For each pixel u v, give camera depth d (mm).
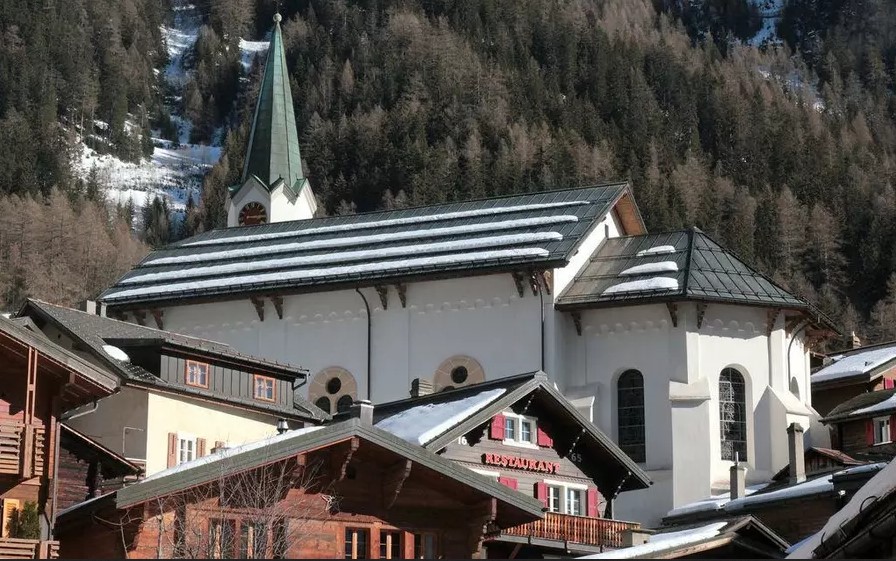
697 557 54188
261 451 48375
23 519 50531
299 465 49250
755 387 98188
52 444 52719
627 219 107250
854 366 111500
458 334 99125
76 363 52781
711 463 95500
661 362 97125
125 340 73625
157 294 105000
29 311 74000
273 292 102438
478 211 107875
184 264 109500
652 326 97688
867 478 75312
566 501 69562
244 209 136375
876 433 92875
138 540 46844
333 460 50375
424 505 52781
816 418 96938
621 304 97375
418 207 111812
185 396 73500
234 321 104250
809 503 79688
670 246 101812
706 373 97188
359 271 101000
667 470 95438
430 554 52500
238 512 47594
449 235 104375
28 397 51688
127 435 71062
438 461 52250
